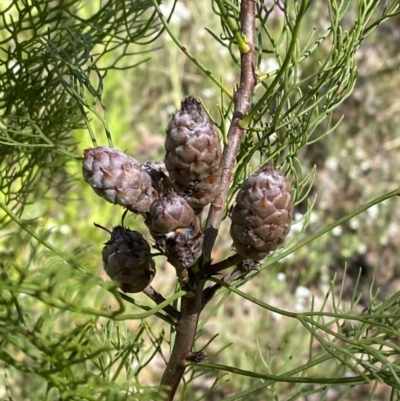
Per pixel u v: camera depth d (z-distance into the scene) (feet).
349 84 0.64
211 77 0.59
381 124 2.62
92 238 1.76
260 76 0.63
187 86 2.47
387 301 0.64
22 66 0.81
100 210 1.81
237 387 1.69
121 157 0.53
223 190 0.59
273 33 1.91
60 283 0.42
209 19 2.40
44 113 0.87
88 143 1.83
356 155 2.50
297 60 0.60
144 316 0.48
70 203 1.73
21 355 1.07
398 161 2.56
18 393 1.15
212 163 0.52
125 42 0.78
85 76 0.67
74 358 0.48
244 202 0.50
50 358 0.45
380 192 2.45
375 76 2.56
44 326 0.48
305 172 2.43
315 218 2.17
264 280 1.96
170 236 0.51
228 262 0.56
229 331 1.79
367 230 2.36
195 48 2.40
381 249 2.34
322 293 2.18
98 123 1.89
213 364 0.58
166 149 0.52
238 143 0.60
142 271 0.55
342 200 2.42
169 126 0.52
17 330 0.46
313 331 0.50
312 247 2.18
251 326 1.84
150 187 0.53
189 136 0.51
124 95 2.15
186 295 0.56
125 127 2.01
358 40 0.64
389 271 2.30
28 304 1.11
